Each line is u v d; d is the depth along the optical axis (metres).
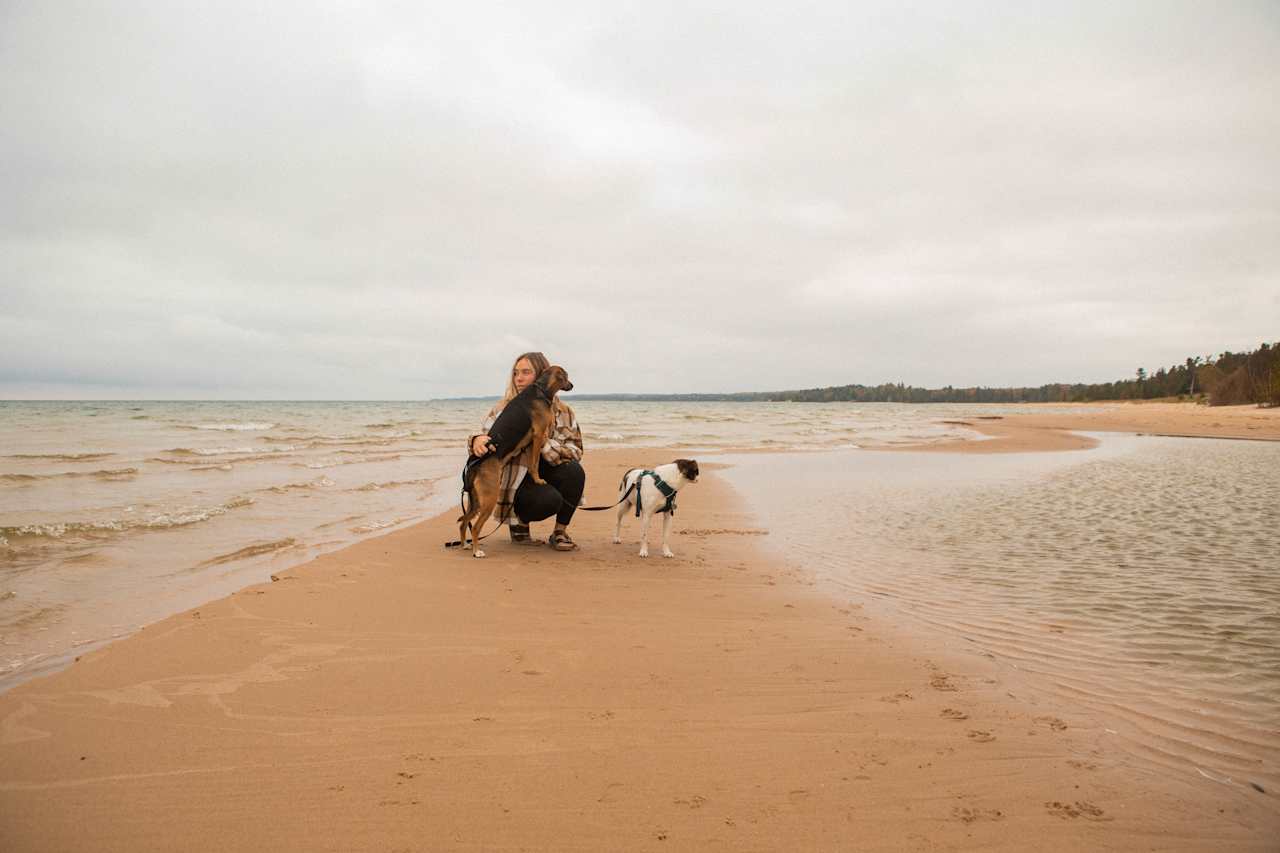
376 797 2.86
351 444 24.14
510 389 7.87
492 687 4.03
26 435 25.20
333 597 5.71
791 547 8.51
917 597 6.20
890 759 3.26
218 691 3.87
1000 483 15.12
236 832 2.61
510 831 2.65
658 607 5.79
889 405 163.88
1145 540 8.53
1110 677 4.28
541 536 8.89
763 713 3.75
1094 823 2.75
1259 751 3.34
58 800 2.79
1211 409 74.38
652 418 56.84
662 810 2.81
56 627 5.11
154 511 9.81
